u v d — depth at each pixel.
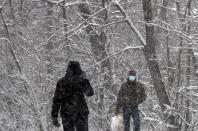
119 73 27.30
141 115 25.02
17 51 27.14
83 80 12.89
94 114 24.80
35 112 21.94
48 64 25.75
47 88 23.78
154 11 31.70
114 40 30.09
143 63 28.75
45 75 23.05
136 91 17.75
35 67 24.12
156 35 26.89
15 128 23.92
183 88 21.91
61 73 27.20
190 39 21.89
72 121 12.84
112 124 18.17
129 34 31.61
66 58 28.66
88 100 26.06
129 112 17.84
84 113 12.96
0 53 27.59
